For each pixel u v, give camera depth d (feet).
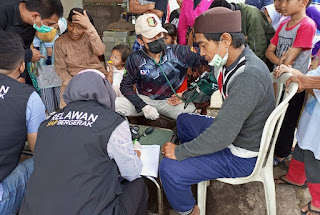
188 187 5.54
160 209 5.93
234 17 4.73
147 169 5.71
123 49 10.01
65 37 9.45
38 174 4.09
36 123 5.01
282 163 8.23
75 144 4.00
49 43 9.92
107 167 4.18
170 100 8.56
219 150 5.09
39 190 4.02
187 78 8.89
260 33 8.45
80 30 9.07
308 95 5.96
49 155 4.06
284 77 5.50
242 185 7.60
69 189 3.91
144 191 5.33
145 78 8.11
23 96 4.77
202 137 5.06
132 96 8.23
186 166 5.37
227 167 5.37
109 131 4.08
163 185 5.61
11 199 4.91
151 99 8.66
